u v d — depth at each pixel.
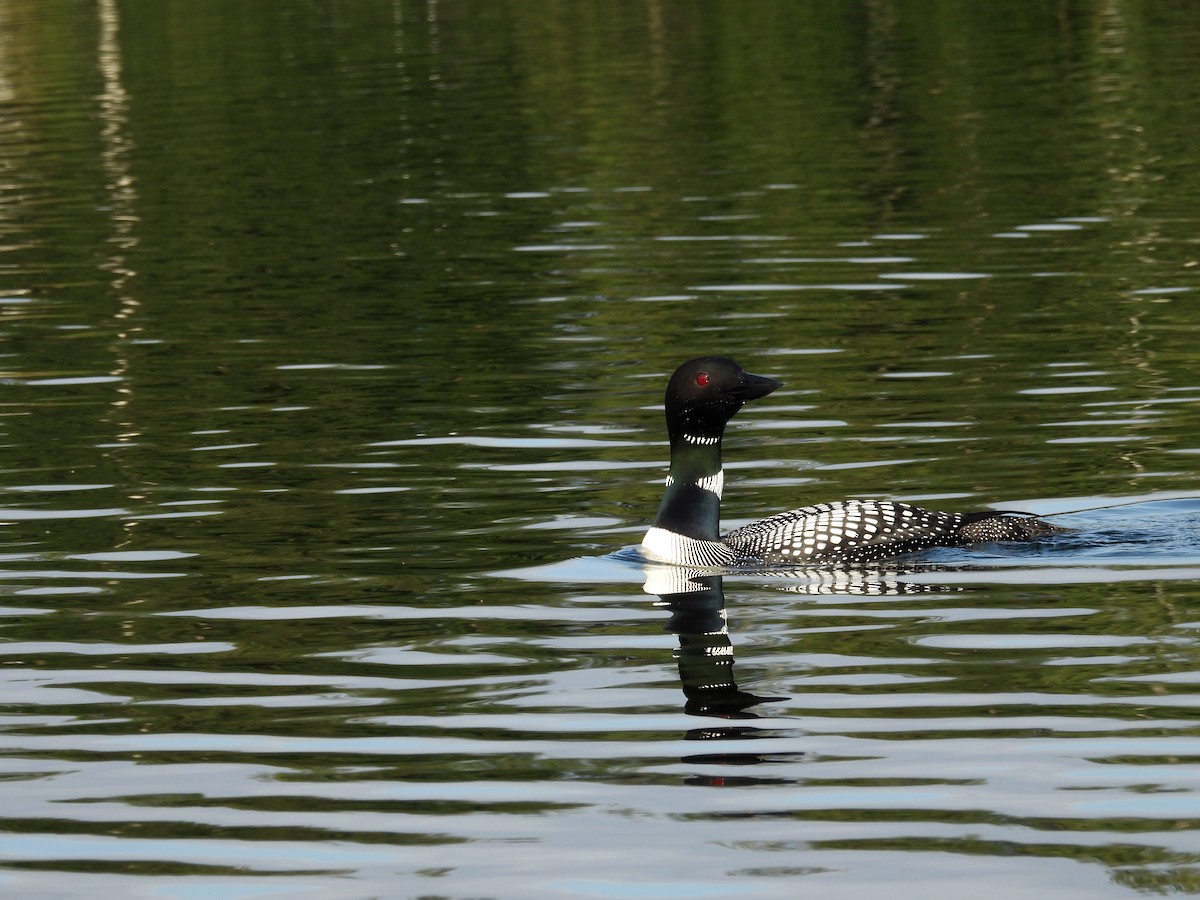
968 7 52.69
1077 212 25.92
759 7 54.81
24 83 44.28
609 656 10.27
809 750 8.75
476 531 13.05
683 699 9.52
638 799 8.26
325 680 9.98
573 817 8.09
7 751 9.04
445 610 11.23
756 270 23.03
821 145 32.94
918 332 19.41
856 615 10.89
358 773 8.65
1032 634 10.37
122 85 43.34
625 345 19.36
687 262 23.72
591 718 9.29
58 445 15.93
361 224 27.31
